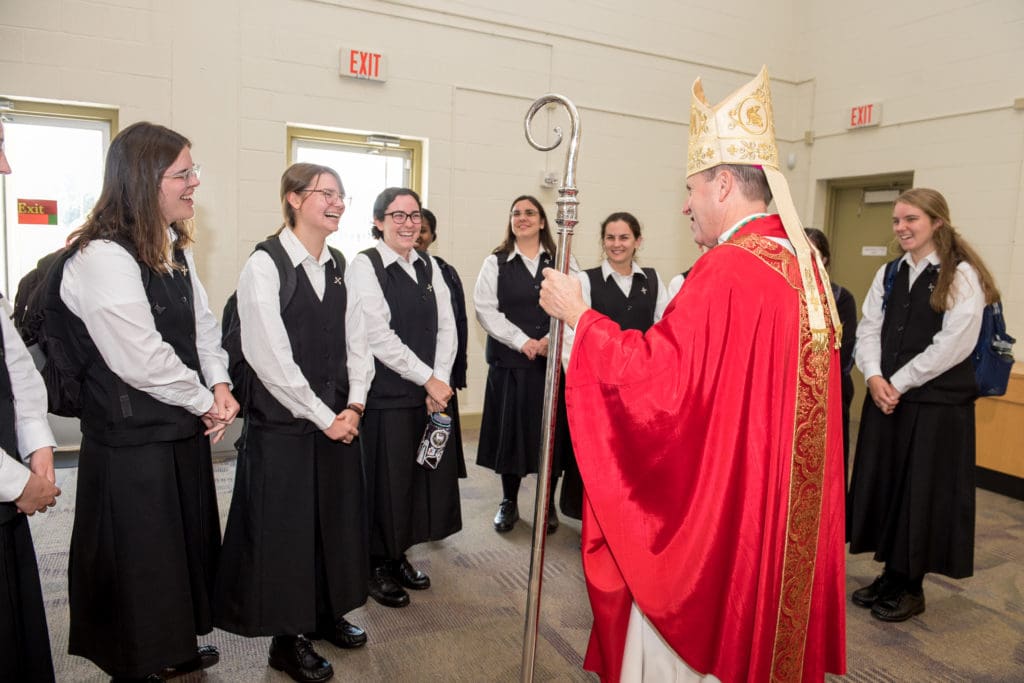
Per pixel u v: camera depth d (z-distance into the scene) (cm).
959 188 435
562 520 305
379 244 224
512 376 279
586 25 448
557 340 125
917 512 216
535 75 437
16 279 349
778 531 111
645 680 122
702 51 493
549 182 446
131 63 342
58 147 347
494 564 256
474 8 414
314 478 174
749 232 116
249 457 171
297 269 173
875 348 231
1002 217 413
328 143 399
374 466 217
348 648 197
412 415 221
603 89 459
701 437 110
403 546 220
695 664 112
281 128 376
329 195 171
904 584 229
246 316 164
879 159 482
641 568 114
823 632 119
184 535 156
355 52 383
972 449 216
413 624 212
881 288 236
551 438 126
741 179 120
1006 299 411
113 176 144
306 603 172
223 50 359
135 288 142
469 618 216
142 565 148
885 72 475
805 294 111
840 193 532
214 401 159
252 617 168
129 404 146
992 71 414
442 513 232
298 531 171
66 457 351
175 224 162
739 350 109
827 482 116
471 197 428
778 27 525
